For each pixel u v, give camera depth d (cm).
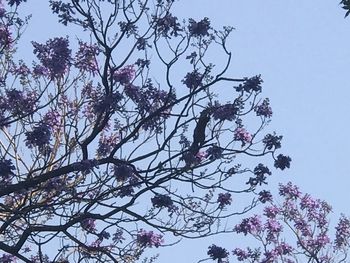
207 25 1355
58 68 1434
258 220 1802
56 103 1505
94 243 1490
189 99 1335
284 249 2419
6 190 1338
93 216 1332
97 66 1542
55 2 1338
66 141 1398
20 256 1337
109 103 1357
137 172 1348
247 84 1360
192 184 1359
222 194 1466
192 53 1360
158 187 1345
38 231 1323
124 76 1446
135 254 1480
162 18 1373
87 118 1576
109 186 1391
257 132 1405
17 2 1439
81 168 1331
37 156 1395
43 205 1346
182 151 1341
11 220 1339
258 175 1407
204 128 1333
